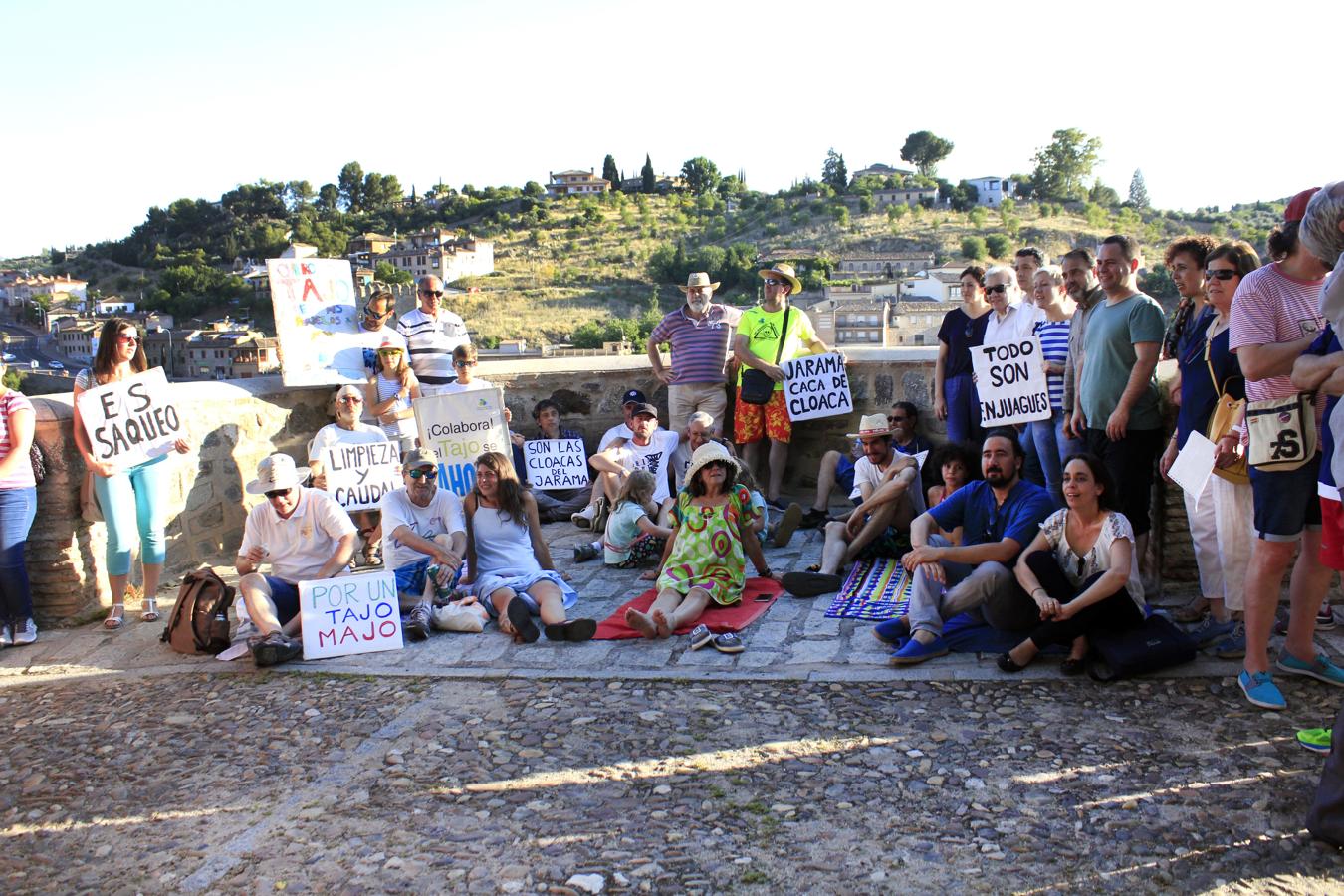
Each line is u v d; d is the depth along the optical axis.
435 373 9.05
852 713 4.63
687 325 9.14
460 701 4.98
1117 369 5.80
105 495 6.41
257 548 6.20
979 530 5.64
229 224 168.25
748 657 5.42
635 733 4.51
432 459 6.49
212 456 7.98
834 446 9.56
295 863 3.58
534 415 10.00
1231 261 4.77
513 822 3.78
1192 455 5.00
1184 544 6.27
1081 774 3.97
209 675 5.56
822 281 104.88
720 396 9.22
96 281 154.00
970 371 7.73
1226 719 4.40
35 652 6.12
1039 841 3.51
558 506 9.20
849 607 6.13
